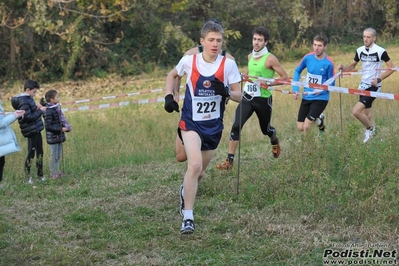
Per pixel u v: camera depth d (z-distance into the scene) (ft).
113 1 74.69
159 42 85.51
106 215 23.27
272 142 29.68
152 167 33.27
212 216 22.67
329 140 25.90
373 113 43.09
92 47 83.15
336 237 19.84
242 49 95.81
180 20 88.84
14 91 75.72
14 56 80.53
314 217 21.44
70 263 18.63
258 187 24.54
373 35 33.81
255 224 20.99
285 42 97.30
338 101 45.78
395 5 100.58
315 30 100.27
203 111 20.43
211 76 20.26
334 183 22.86
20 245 20.43
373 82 33.60
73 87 76.54
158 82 77.00
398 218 20.59
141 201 25.17
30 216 24.13
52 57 81.71
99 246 20.04
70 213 24.08
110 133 40.83
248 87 28.45
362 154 24.35
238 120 28.25
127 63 85.20
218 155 34.58
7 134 28.40
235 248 19.34
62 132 32.89
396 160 24.41
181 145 22.03
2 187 29.37
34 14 73.61
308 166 24.71
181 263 18.44
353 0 99.50
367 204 21.27
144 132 39.96
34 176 32.37
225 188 25.62
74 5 77.41
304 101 33.14
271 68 28.96
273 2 93.30
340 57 89.51
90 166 34.73
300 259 18.28
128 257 19.19
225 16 90.79
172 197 25.26
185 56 20.75
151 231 21.12
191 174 20.24
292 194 23.43
